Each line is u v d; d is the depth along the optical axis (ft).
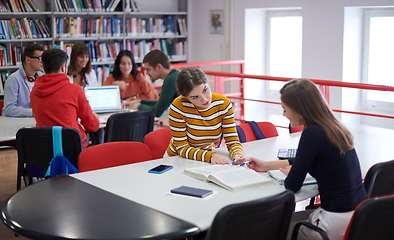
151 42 24.18
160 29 24.40
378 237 5.42
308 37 19.88
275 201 5.19
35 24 20.47
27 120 11.75
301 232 6.46
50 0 20.67
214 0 23.89
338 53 18.85
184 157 7.96
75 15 22.20
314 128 6.15
